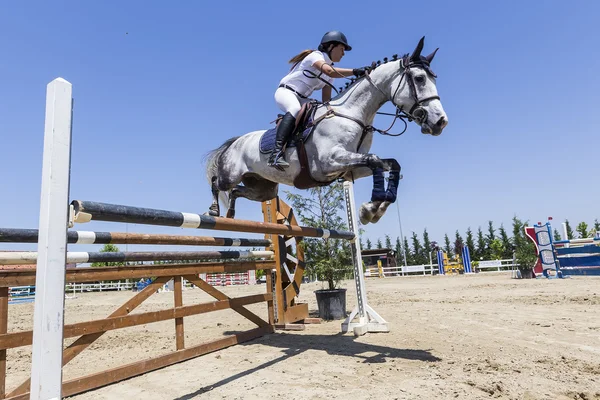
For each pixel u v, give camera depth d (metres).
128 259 4.06
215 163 4.82
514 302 8.10
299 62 4.16
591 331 4.89
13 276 3.15
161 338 6.02
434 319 6.17
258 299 5.70
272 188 4.73
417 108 3.56
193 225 3.26
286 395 2.92
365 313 5.46
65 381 3.28
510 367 3.37
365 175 3.74
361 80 3.83
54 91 1.91
